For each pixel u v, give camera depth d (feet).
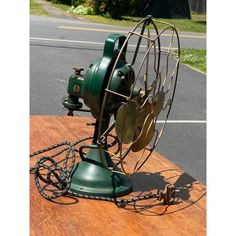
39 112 7.26
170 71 10.81
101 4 19.71
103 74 3.30
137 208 3.50
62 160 4.08
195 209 3.57
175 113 7.97
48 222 3.18
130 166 4.27
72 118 5.56
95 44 12.70
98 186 3.57
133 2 20.03
